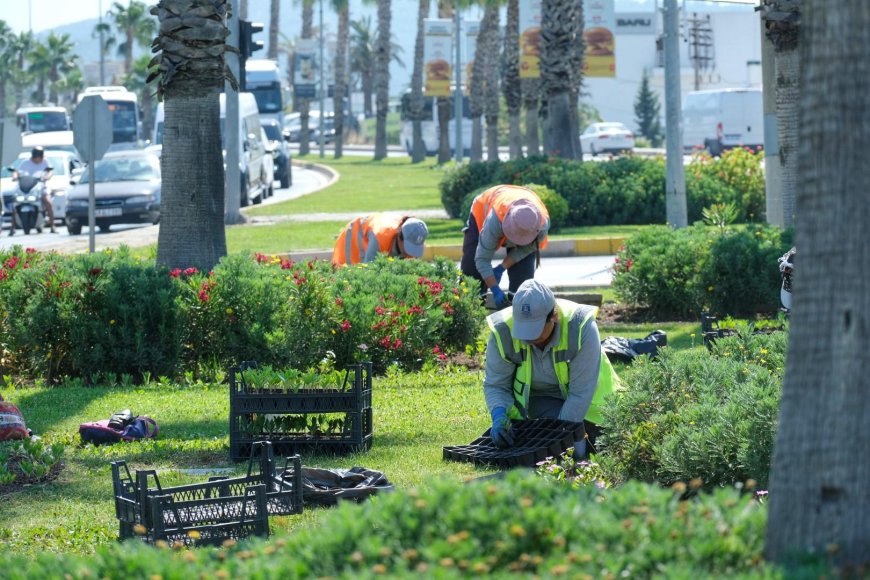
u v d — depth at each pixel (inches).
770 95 866.1
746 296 745.0
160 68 668.7
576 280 916.6
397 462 409.4
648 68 5147.6
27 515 362.0
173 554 230.8
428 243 1142.3
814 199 191.6
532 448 390.9
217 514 319.9
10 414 442.6
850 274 188.7
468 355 652.7
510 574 185.0
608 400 372.8
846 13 189.0
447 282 662.5
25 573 212.2
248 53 968.3
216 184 676.1
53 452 418.0
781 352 432.8
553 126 1518.2
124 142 2549.2
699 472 341.4
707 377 381.7
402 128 4488.2
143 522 311.4
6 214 1609.3
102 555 214.2
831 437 189.3
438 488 206.8
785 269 522.0
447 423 474.6
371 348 610.9
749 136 2519.7
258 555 212.2
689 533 197.6
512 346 395.9
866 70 188.2
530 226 610.9
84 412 517.7
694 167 1374.3
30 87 6333.7
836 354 189.3
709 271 742.5
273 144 2064.5
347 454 424.2
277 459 419.2
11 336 612.1
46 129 2714.1
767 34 761.0
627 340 587.5
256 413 424.2
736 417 341.4
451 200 1471.5
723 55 4805.6
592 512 202.1
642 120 4859.7
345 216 1482.5
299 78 3951.8
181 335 606.5
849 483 188.1
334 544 200.8
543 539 194.2
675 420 357.7
